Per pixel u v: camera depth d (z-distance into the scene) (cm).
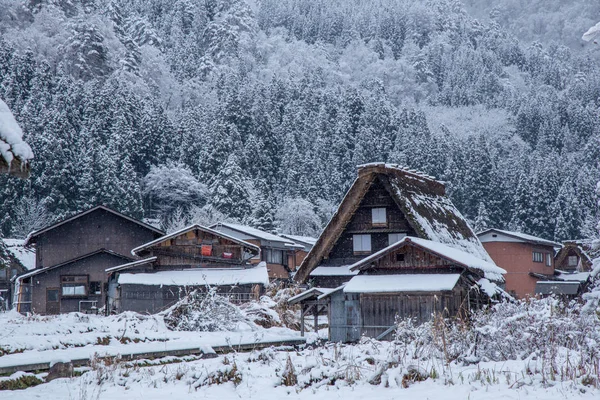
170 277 4031
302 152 11419
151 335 2102
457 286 2855
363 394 1116
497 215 10075
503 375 1206
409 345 1627
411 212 3578
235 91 11400
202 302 2689
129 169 8612
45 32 14275
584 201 9875
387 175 3703
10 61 11231
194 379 1333
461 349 1466
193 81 15950
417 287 2739
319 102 13588
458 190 10088
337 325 2925
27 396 1169
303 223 8812
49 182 7906
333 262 3856
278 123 12156
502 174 10712
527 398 1009
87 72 13162
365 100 13925
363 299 2855
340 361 1419
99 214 5622
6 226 7300
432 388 1133
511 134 16638
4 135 969
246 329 2745
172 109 14612
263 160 10400
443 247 3150
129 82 13338
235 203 8288
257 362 1549
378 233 3797
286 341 2394
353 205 3775
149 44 18662
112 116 9994
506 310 1581
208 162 9400
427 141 11588
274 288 3775
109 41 14338
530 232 9650
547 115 16138
